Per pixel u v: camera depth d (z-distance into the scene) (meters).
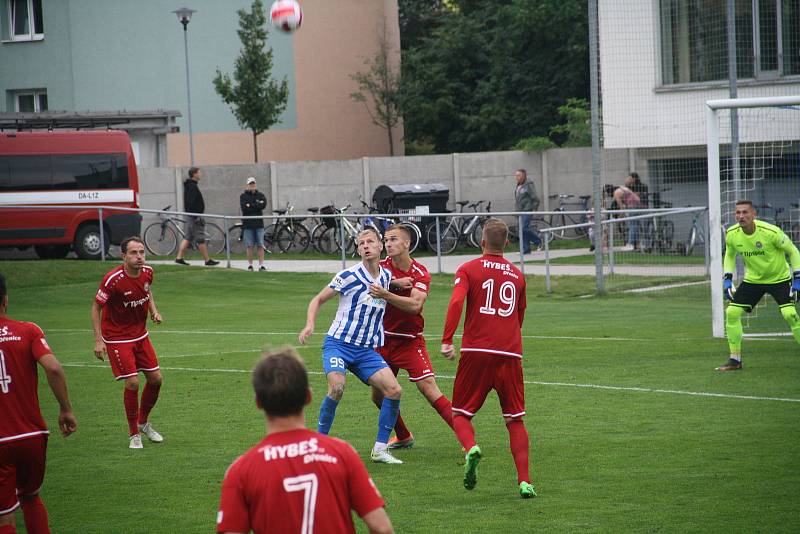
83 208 97.75
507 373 27.91
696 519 24.94
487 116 166.12
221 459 33.09
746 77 99.19
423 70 168.75
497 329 27.92
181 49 151.50
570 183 124.12
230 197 118.44
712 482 28.27
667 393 41.19
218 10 152.38
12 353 22.62
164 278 88.25
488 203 120.62
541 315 67.94
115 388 46.75
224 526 14.23
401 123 174.75
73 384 47.88
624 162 121.12
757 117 86.69
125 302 34.44
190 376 48.88
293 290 85.19
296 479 14.33
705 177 103.19
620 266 85.19
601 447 32.81
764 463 30.11
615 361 49.19
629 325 61.78
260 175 119.31
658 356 50.28
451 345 28.08
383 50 162.12
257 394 14.59
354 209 121.19
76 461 33.12
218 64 153.00
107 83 150.75
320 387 45.03
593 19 75.56
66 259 94.94
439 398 32.62
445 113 170.62
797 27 97.69
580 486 28.44
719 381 43.34
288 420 14.65
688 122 101.38
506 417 28.31
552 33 164.62
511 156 123.69
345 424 37.56
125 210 94.12
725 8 98.81
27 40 151.75
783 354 49.97
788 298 45.12
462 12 191.62
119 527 25.92
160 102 151.88
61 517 26.89
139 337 35.16
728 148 95.69
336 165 120.75
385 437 32.00
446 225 111.12
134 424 34.94
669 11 101.62
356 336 31.55
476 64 176.38
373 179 121.44
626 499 26.95
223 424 38.44
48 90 151.38
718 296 55.88
